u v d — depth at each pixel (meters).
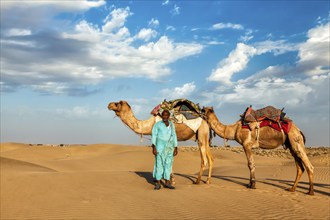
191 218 9.27
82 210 10.41
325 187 15.45
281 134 13.56
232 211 9.99
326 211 10.15
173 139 13.52
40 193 12.72
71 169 31.22
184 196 11.93
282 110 13.82
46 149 55.41
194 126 14.90
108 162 37.12
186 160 41.56
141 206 10.57
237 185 15.02
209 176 15.30
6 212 10.64
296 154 13.40
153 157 40.78
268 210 10.16
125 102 15.17
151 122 15.05
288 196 12.45
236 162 45.06
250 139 14.02
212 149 64.50
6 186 13.48
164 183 14.23
